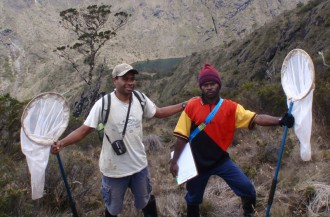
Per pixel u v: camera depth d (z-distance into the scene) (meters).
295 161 6.29
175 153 4.21
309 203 4.67
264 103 10.79
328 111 7.48
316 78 13.66
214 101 4.11
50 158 5.74
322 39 55.88
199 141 4.14
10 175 5.50
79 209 5.28
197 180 4.27
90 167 6.22
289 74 4.05
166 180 6.66
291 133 7.82
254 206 4.27
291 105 3.92
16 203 4.38
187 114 4.17
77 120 12.40
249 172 6.19
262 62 71.44
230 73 76.19
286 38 66.81
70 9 37.75
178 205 5.25
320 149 6.72
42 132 4.08
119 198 4.29
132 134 4.13
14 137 7.94
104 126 4.09
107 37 37.56
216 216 4.91
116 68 4.05
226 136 4.14
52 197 5.27
